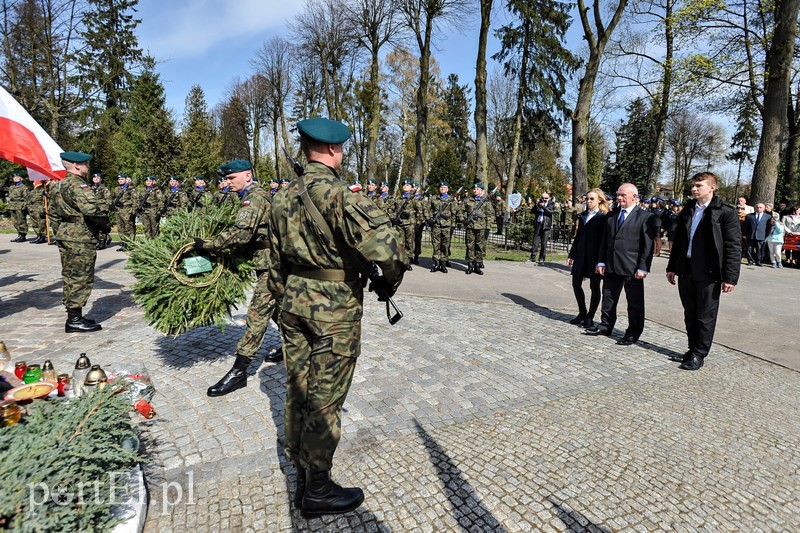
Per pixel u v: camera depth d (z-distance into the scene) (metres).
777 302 8.16
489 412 3.79
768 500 2.75
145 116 28.03
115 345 5.11
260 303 4.07
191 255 3.99
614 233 5.65
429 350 5.20
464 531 2.45
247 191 4.24
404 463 3.04
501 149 39.91
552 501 2.68
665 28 17.34
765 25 16.38
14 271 9.29
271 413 3.66
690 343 5.04
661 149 19.75
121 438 2.53
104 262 10.78
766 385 4.50
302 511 2.49
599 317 7.03
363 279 2.53
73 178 5.22
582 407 3.91
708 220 4.75
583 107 16.38
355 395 4.04
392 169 48.19
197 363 4.64
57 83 21.53
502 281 9.80
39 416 2.29
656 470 3.00
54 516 1.89
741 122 31.94
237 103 45.00
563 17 20.84
